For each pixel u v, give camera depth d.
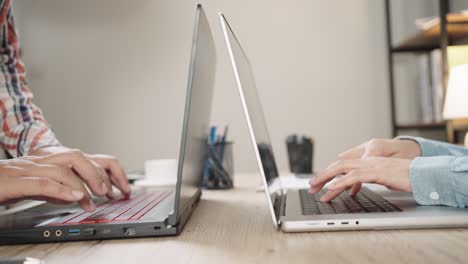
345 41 2.76
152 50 2.86
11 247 0.47
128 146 2.84
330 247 0.42
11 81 1.05
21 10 2.92
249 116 0.52
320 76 2.77
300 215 0.53
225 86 2.77
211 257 0.40
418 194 0.58
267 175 0.61
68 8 2.90
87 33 2.89
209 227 0.56
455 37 2.19
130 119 2.85
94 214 0.58
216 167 1.18
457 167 0.57
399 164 0.62
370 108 2.74
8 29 1.05
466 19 2.10
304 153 1.64
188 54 2.84
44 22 2.91
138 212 0.58
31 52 2.90
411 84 2.66
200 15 0.57
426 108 2.42
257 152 0.51
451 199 0.57
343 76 2.76
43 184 0.53
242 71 0.67
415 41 2.47
